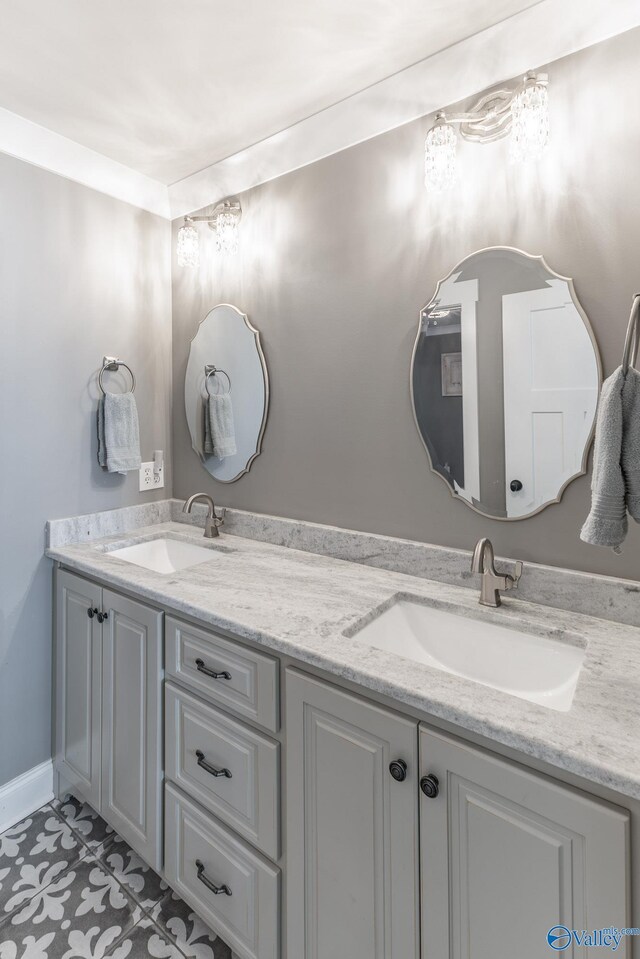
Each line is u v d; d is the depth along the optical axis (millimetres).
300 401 1780
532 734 784
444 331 1431
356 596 1356
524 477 1325
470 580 1413
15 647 1761
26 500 1772
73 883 1506
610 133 1171
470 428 1401
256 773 1182
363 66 1443
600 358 1206
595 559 1239
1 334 1678
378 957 986
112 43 1338
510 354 1327
